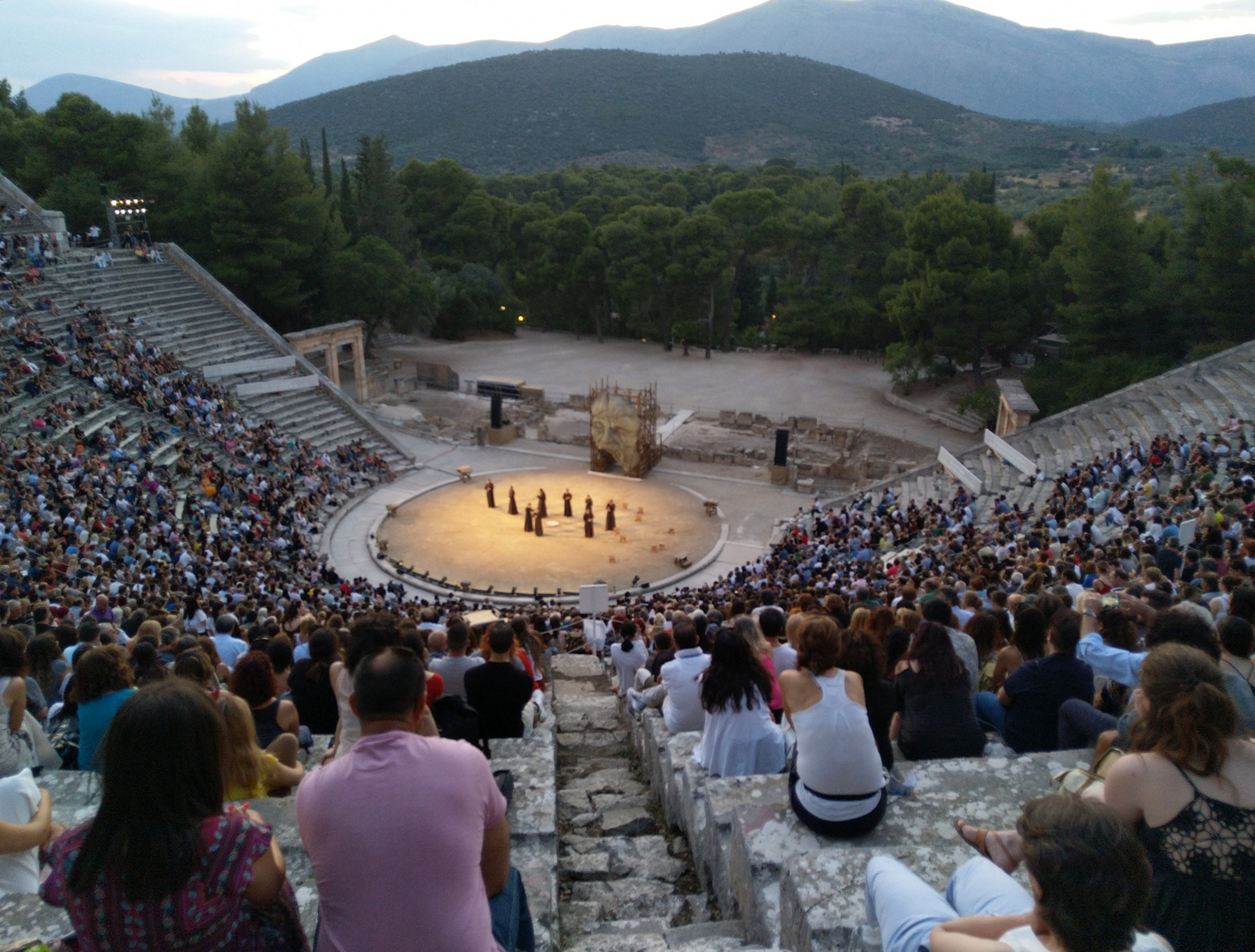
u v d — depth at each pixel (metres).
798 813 6.79
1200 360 44.72
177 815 3.70
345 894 3.93
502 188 140.38
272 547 39.62
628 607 29.08
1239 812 4.66
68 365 45.69
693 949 6.25
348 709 7.51
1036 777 7.34
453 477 57.38
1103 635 10.49
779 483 56.72
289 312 73.25
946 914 4.57
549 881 7.26
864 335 87.88
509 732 9.97
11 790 5.80
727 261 90.31
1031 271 66.94
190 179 70.00
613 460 60.09
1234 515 22.16
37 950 4.67
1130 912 3.36
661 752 10.73
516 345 97.19
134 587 26.05
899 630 10.40
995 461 46.56
